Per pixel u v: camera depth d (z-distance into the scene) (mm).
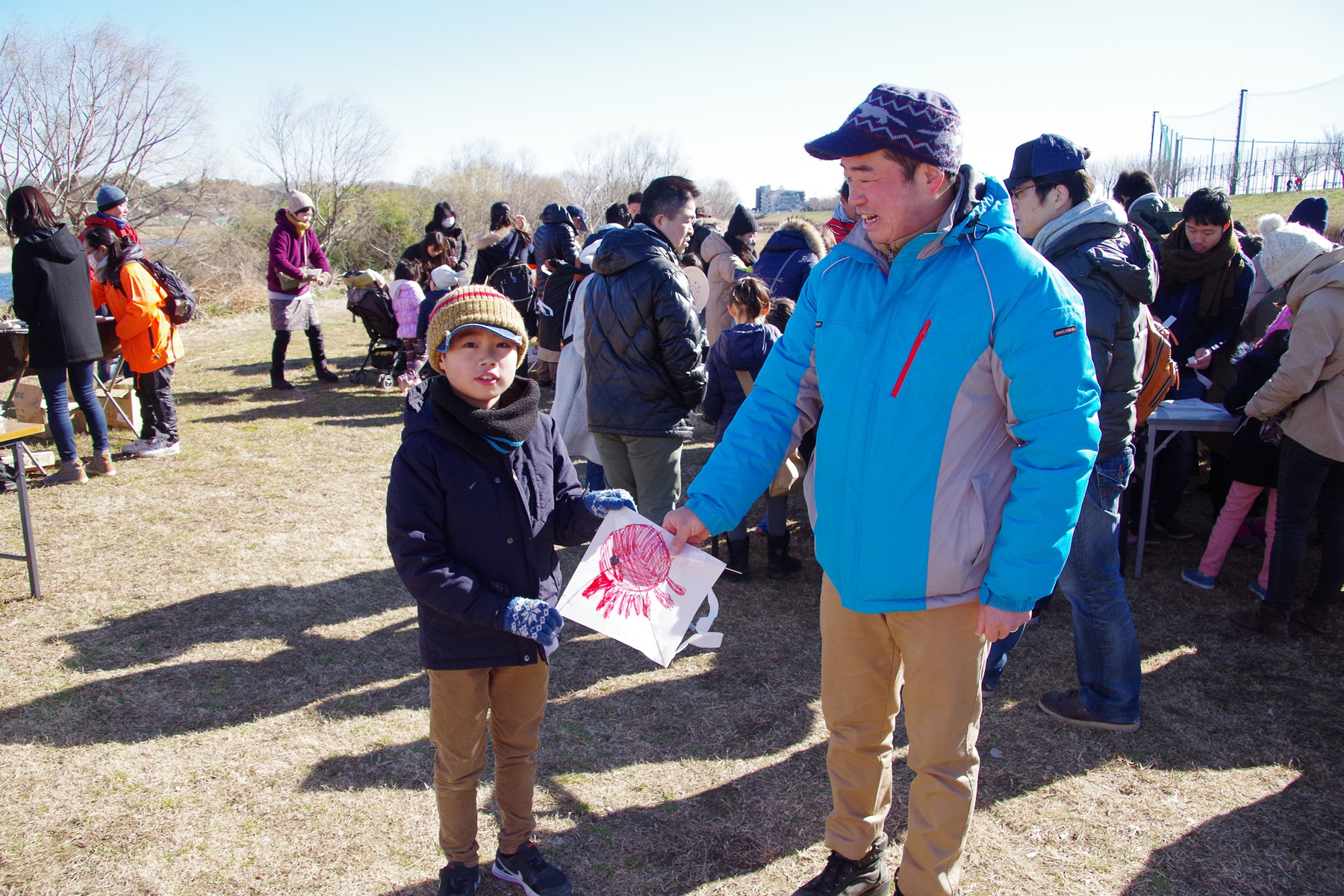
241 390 8422
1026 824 2457
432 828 2457
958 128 1672
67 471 5465
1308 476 3324
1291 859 2301
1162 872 2266
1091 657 2896
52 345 5223
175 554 4418
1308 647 3453
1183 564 4301
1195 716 2986
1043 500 1642
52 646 3471
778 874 2281
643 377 3518
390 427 7016
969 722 1837
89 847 2350
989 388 1719
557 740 2891
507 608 1843
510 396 2002
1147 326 2871
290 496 5336
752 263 6352
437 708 2002
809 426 2135
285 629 3652
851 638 1963
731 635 3668
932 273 1727
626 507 2115
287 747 2832
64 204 17406
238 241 18828
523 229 8633
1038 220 2756
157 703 3078
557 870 2205
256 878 2250
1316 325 3068
